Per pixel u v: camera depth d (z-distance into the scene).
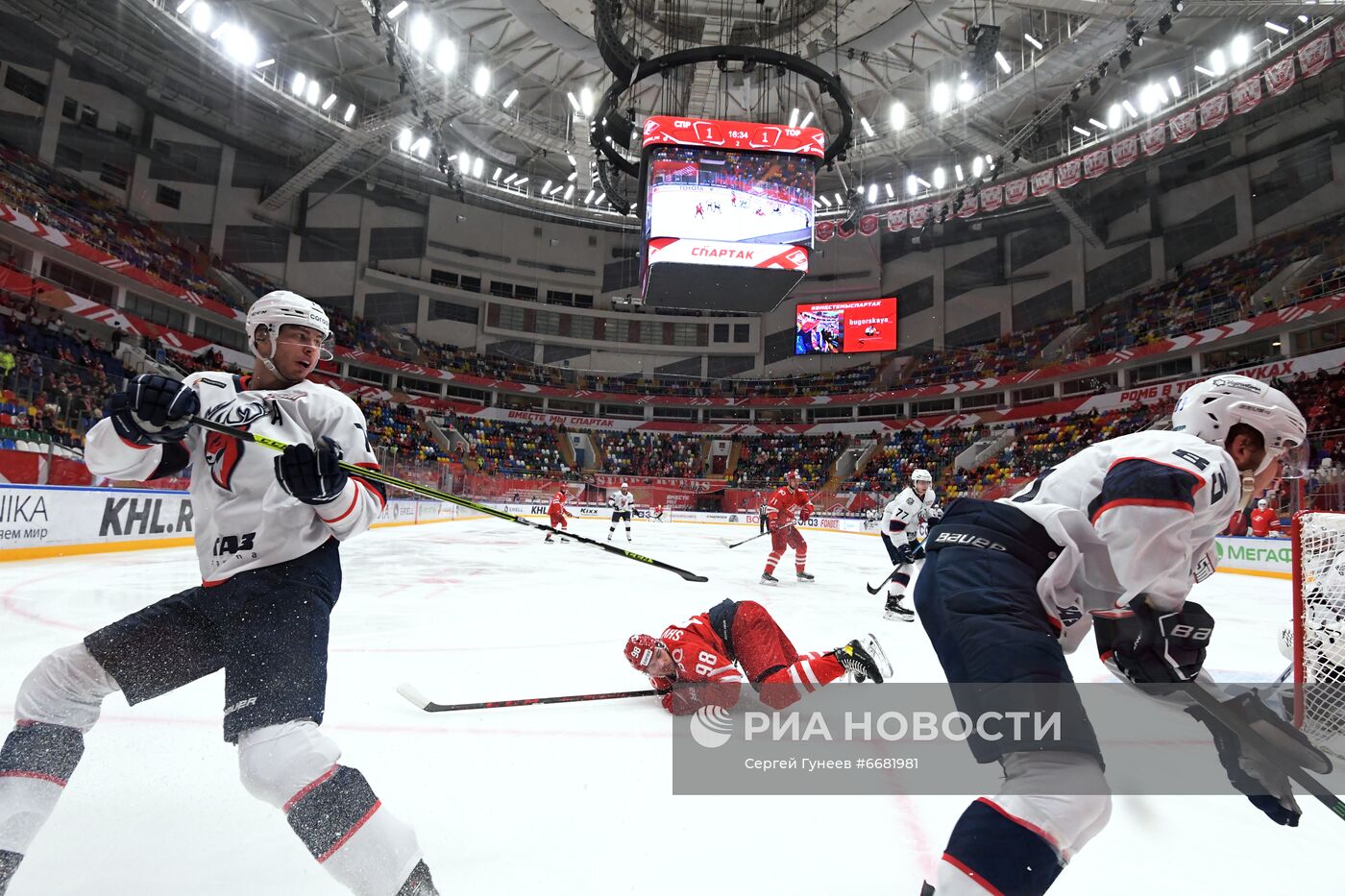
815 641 4.60
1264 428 1.51
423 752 2.35
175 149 26.08
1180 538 1.36
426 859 1.65
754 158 12.69
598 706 2.96
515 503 27.16
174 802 1.91
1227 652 4.57
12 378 12.02
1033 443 27.28
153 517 9.38
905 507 5.66
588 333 36.84
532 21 17.00
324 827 1.21
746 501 31.00
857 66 21.44
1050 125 24.52
